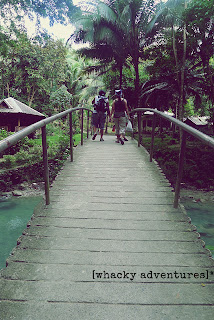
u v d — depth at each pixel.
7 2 12.97
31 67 29.27
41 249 2.34
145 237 2.55
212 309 1.67
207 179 15.42
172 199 3.47
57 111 31.58
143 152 6.17
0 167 15.05
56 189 3.85
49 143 18.11
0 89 32.12
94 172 4.64
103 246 2.40
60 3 13.23
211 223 10.20
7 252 7.18
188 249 2.36
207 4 11.57
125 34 14.57
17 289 1.84
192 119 30.11
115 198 3.51
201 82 17.94
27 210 11.26
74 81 31.66
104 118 8.18
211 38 13.62
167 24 13.72
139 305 1.70
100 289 1.84
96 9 13.69
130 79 21.34
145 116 29.61
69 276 1.98
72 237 2.55
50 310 1.65
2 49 19.06
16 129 22.81
